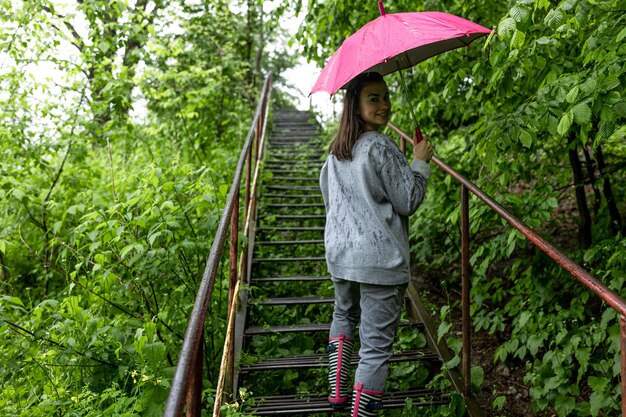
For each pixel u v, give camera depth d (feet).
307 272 16.02
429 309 13.51
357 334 11.91
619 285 9.43
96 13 18.25
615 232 13.26
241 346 10.73
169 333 10.76
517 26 6.94
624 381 4.74
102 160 23.65
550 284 11.60
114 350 10.24
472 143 13.20
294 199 21.83
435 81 13.58
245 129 28.14
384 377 7.75
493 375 11.76
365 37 7.68
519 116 8.76
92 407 8.73
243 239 10.94
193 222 12.16
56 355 9.89
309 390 10.45
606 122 7.55
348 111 7.93
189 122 24.56
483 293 12.89
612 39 7.93
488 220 11.04
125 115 19.75
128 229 11.63
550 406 10.49
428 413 9.28
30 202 16.60
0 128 16.55
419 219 15.79
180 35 28.94
